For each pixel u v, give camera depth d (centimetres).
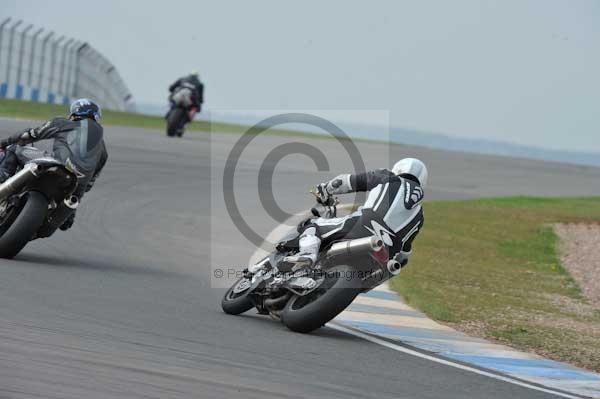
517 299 4494
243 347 2409
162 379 1902
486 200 9175
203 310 2948
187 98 10956
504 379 2550
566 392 2517
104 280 3198
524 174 13875
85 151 3378
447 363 2659
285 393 1958
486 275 5156
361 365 2420
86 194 5541
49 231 3428
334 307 2698
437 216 7381
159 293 3141
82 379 1808
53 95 18062
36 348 1998
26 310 2417
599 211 9375
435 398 2161
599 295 5041
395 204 2741
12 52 16350
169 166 7825
